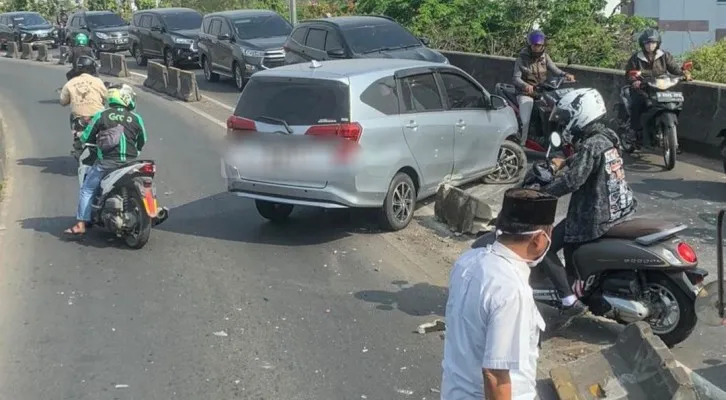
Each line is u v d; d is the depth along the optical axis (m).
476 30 20.30
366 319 6.43
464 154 9.55
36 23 36.19
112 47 31.16
